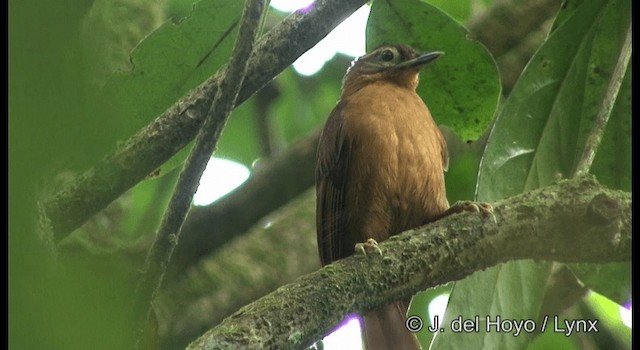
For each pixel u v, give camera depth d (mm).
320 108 14414
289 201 11094
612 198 6074
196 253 10922
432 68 8156
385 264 5852
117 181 6344
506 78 12367
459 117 8469
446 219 6191
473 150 12133
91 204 6273
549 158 6973
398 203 8750
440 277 6047
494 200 6801
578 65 6988
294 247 11797
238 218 10922
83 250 6082
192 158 5324
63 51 1267
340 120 8945
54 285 1289
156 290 5156
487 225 6098
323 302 5453
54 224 6125
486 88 8211
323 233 9000
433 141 8938
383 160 8664
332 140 8930
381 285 5793
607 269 7488
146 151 6438
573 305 11328
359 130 8742
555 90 7008
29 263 1272
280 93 14281
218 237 10906
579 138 6969
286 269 11539
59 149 1271
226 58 7324
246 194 10977
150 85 7297
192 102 6617
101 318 1331
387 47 9945
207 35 7199
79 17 1608
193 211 10898
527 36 12164
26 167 1250
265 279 11391
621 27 6895
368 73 10023
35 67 1248
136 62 7195
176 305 10898
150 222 11422
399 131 8773
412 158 8727
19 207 1254
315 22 6598
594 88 6980
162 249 5230
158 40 7164
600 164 7086
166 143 6492
